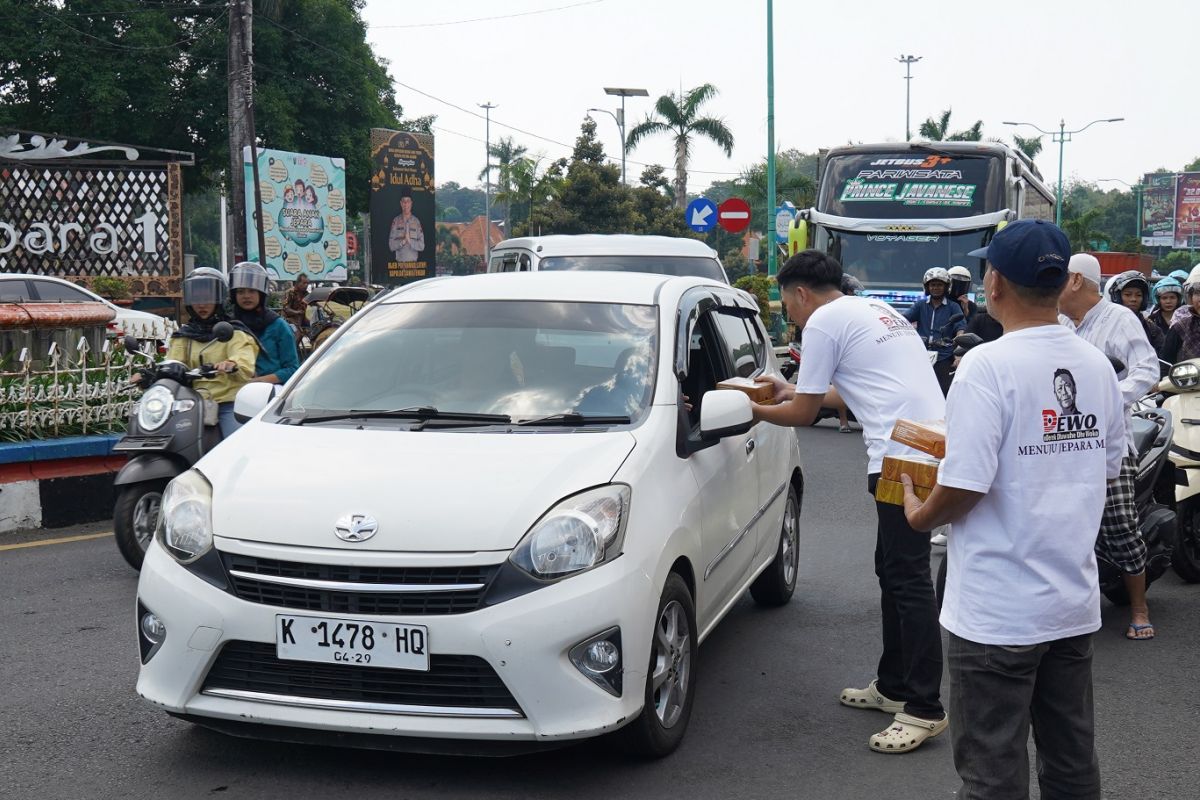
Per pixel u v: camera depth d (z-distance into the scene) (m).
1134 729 4.94
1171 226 100.38
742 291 6.91
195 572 4.19
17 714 4.95
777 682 5.47
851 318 4.78
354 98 37.56
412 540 4.00
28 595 6.86
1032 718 3.22
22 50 32.06
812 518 9.29
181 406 7.14
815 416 4.86
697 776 4.37
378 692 4.00
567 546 4.03
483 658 3.92
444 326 5.34
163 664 4.21
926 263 16.81
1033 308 3.08
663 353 5.08
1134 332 6.08
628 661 4.09
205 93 34.59
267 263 29.38
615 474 4.33
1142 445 6.64
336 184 33.06
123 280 24.47
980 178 16.89
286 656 4.03
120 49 33.50
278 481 4.34
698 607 4.89
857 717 5.03
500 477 4.24
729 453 5.42
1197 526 7.42
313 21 36.75
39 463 8.77
